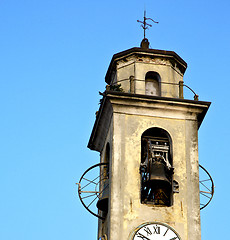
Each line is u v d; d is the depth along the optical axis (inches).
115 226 1785.2
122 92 1929.1
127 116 1927.9
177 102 1943.9
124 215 1801.2
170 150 1910.7
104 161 2012.8
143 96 1934.1
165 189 1873.8
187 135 1929.1
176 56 2071.9
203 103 1951.3
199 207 1838.1
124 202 1818.4
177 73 2075.5
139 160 1878.7
